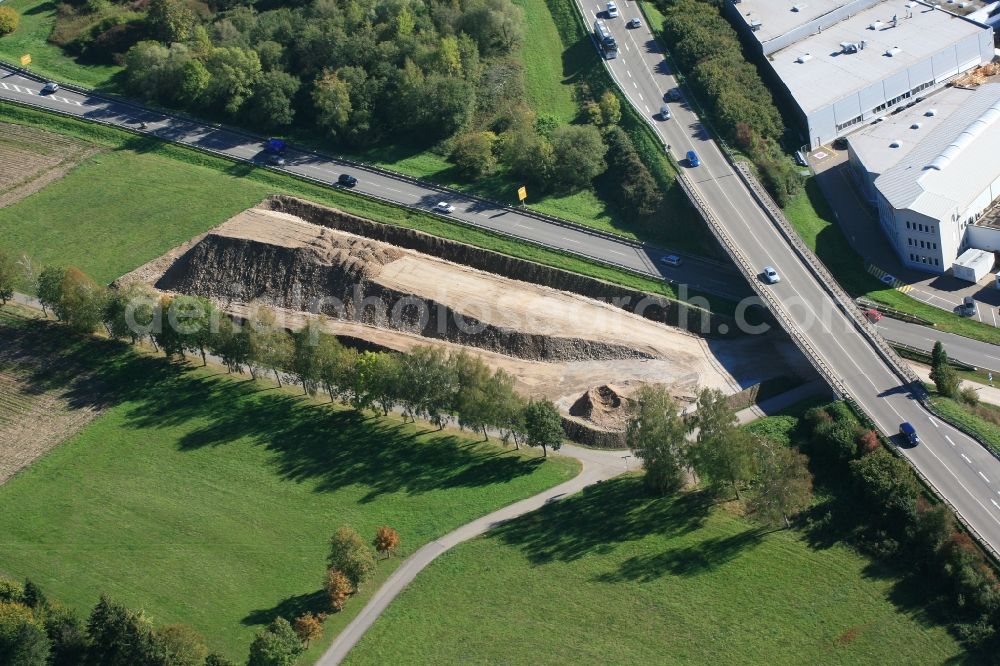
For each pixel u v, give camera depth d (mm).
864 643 160750
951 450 180875
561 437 188625
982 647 158250
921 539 169250
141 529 181750
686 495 184000
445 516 181875
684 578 170125
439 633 164000
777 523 174750
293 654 157875
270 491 187625
